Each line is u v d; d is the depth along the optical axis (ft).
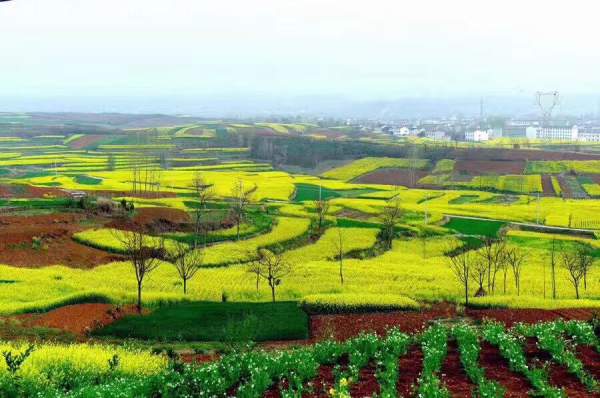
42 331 138.62
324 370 83.20
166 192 473.26
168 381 75.92
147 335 142.10
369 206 447.83
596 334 99.45
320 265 261.24
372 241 324.39
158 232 314.96
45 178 541.34
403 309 179.32
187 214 357.82
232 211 379.96
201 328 147.13
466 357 82.79
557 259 296.30
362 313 175.22
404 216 408.67
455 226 386.11
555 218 409.49
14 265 232.94
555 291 228.02
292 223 357.82
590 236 361.71
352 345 91.35
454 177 635.25
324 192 542.98
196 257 225.97
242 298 202.49
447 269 261.03
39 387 80.74
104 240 274.98
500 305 186.50
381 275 243.19
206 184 525.75
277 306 176.55
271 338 143.84
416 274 245.45
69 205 347.36
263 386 73.72
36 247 256.32
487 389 68.08
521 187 571.69
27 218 310.86
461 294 212.02
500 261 247.70
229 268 252.62
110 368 89.40
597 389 73.00
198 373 77.10
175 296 188.44
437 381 71.20
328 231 346.13
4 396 77.97
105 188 479.82
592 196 530.27
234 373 78.84
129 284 209.56
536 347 92.84
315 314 172.96
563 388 70.44
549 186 577.02
